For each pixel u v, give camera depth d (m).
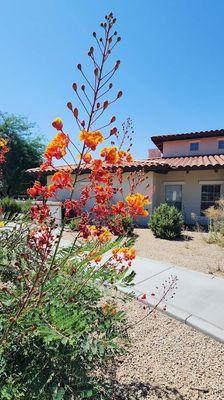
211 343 3.17
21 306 1.63
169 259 7.07
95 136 1.55
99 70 1.55
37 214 1.68
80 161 1.58
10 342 1.64
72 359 1.66
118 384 2.43
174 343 3.14
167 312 3.81
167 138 17.44
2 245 2.54
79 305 2.02
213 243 9.20
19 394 1.48
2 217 3.20
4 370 1.62
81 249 2.30
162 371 2.66
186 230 12.29
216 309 3.98
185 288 4.80
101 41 1.55
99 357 1.91
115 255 2.35
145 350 2.99
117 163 1.88
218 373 2.66
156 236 10.33
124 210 1.85
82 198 1.69
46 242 1.66
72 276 2.11
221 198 12.68
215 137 16.67
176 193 15.52
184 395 2.37
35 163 27.39
